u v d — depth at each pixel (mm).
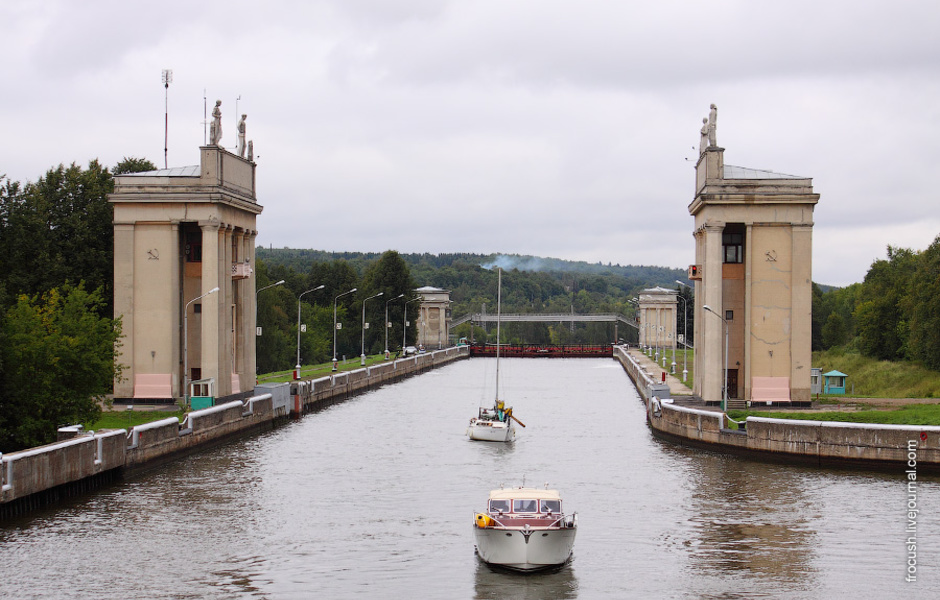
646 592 44656
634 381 156125
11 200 96312
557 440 89750
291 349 190250
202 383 90938
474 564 48719
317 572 47219
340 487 66250
